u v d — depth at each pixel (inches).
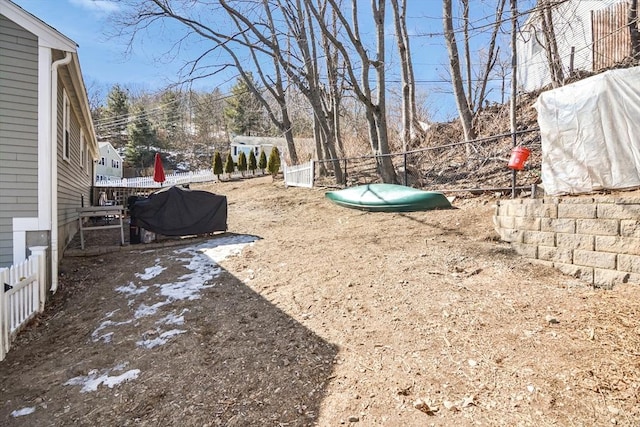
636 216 129.7
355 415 90.0
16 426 99.8
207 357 125.0
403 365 106.8
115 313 168.6
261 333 137.0
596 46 409.7
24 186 196.2
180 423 94.7
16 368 131.2
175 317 157.6
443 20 390.0
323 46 487.5
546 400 85.9
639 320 109.7
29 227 195.8
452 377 99.0
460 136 464.8
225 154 1728.6
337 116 552.4
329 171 552.7
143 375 118.6
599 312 118.4
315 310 148.9
